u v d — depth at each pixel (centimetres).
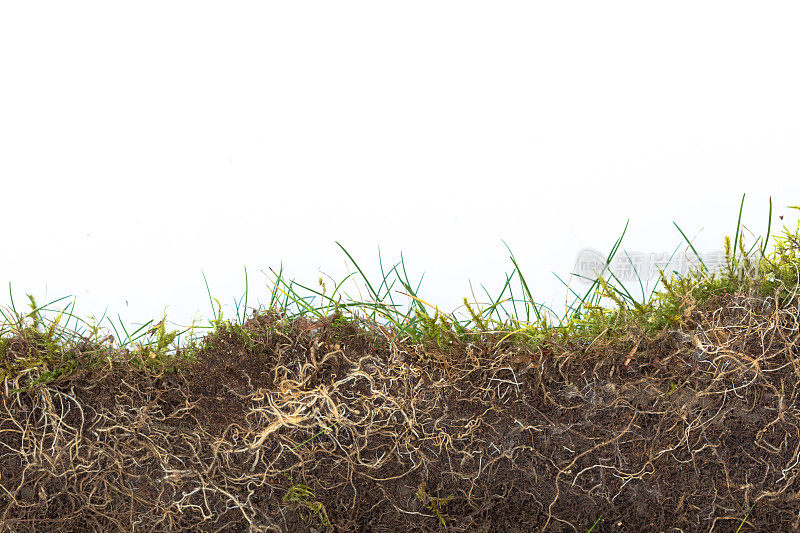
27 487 102
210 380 102
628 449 100
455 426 101
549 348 101
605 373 99
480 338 102
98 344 101
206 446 102
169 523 103
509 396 101
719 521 100
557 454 101
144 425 100
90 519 103
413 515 104
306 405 97
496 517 104
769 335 96
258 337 102
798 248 99
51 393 100
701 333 96
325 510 103
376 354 103
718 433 98
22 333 100
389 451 103
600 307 103
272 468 102
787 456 97
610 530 102
